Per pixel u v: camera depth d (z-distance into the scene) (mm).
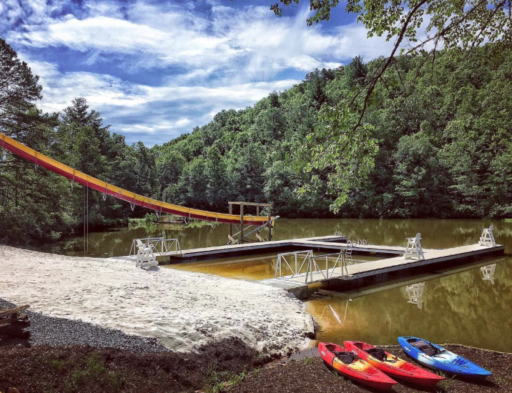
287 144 73938
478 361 8492
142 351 7656
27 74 28156
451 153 54156
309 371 7871
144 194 62094
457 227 42219
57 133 31594
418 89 63344
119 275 14914
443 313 13297
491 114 54312
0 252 17766
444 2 7289
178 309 10766
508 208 49469
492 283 17781
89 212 39125
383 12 7066
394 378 7570
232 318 10398
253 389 7051
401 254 23125
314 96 95875
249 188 63281
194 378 7289
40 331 7867
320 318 12586
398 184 56625
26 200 28859
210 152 64125
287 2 6676
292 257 24250
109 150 56469
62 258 18156
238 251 24578
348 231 39406
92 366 6672
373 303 14445
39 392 5906
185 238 34156
